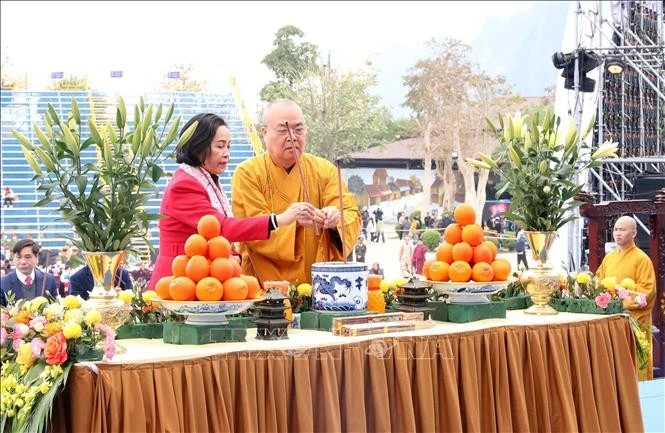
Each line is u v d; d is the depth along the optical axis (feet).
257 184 11.95
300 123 11.75
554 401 11.03
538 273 11.87
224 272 9.32
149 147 9.43
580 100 24.81
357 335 9.79
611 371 11.60
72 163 9.52
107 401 8.37
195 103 71.46
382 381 9.70
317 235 11.90
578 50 24.21
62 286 22.63
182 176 11.01
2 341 8.59
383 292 11.41
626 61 24.38
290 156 11.78
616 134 24.71
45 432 8.44
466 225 11.25
